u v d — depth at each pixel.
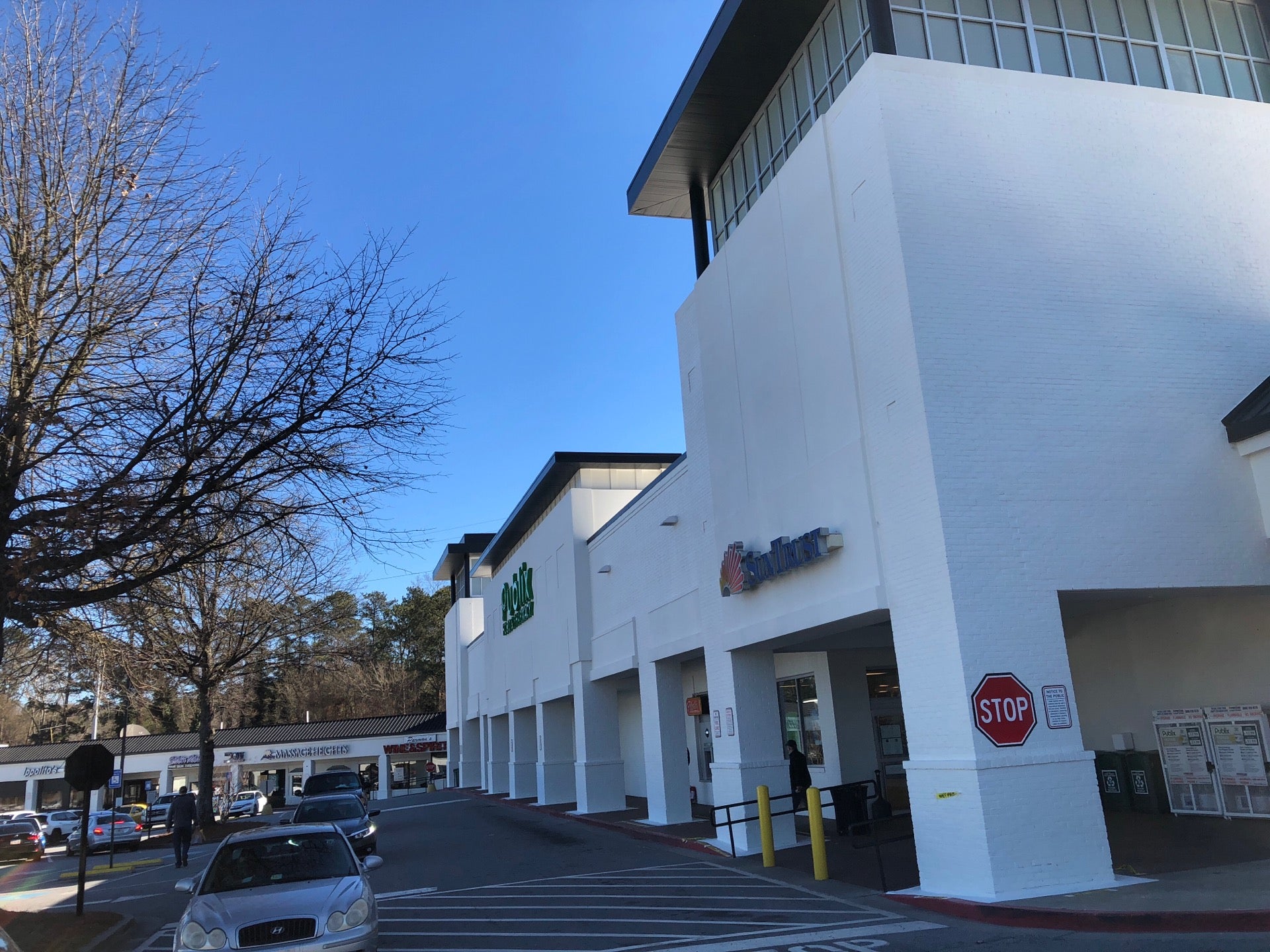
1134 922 8.79
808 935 9.59
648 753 22.11
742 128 18.34
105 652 15.09
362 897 8.48
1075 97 13.46
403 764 63.41
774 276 15.46
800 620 13.98
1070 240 12.78
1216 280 13.24
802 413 14.38
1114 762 16.69
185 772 58.59
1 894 19.56
